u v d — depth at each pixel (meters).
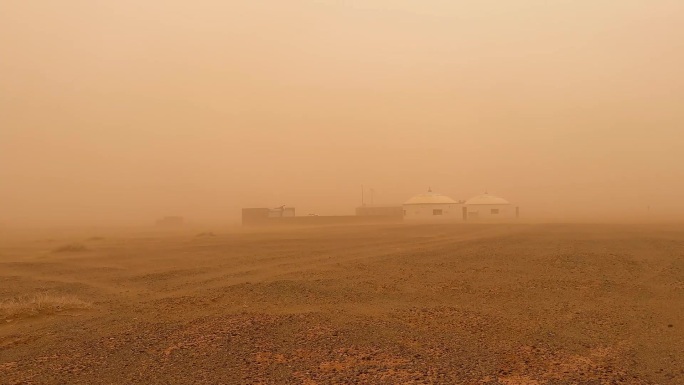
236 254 30.22
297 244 36.06
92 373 9.44
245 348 10.92
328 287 18.09
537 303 15.38
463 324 12.91
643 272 20.08
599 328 12.41
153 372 9.45
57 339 11.90
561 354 10.31
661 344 11.00
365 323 13.05
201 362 10.00
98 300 17.00
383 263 24.11
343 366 9.63
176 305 15.77
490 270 21.45
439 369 9.40
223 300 16.34
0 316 14.23
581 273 20.20
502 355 10.26
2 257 31.02
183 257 29.09
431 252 28.11
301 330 12.38
